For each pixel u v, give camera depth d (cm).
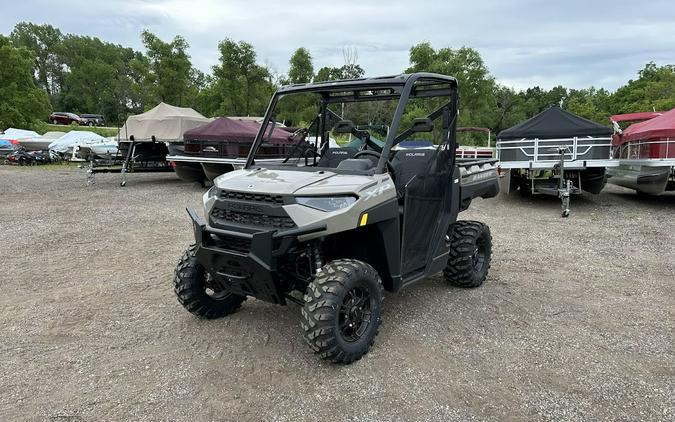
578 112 4425
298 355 335
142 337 366
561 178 900
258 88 2461
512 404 275
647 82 4006
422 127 367
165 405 276
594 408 271
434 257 409
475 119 2481
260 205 311
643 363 322
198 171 1282
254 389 293
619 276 518
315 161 445
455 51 2386
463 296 454
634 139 984
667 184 1004
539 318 402
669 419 260
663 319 398
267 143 414
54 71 8456
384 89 382
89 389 293
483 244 484
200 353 339
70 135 2277
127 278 514
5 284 493
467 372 312
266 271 296
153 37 2636
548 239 696
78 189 1268
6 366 321
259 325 386
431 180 410
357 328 330
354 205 308
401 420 261
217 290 399
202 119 1512
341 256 367
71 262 575
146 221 829
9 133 2491
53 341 360
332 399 281
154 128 1432
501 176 1030
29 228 768
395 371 313
